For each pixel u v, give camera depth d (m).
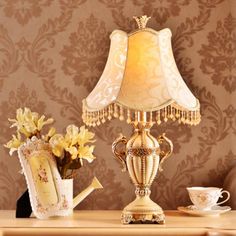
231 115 2.53
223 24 2.53
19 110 2.23
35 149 2.15
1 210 2.46
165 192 2.51
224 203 2.46
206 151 2.52
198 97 2.53
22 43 2.52
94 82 2.51
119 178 2.51
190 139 2.52
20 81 2.51
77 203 2.27
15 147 2.23
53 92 2.51
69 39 2.52
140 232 1.90
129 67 2.00
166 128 2.51
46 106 2.51
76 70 2.51
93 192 2.51
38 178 2.14
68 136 2.16
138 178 2.05
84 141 2.19
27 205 2.19
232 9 2.53
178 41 2.53
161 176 2.51
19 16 2.52
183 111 2.08
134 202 2.05
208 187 2.50
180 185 2.51
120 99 1.95
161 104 1.94
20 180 2.49
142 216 2.01
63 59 2.51
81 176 2.50
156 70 2.00
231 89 2.53
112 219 2.13
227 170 2.52
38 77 2.51
